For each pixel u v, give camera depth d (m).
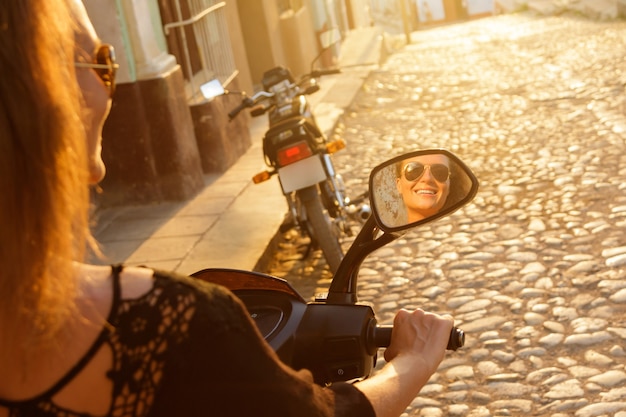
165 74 8.05
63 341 0.96
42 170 0.91
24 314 0.93
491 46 19.39
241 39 11.93
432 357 1.46
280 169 5.99
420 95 13.68
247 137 10.13
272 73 6.82
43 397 0.96
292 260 6.81
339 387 1.20
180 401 1.00
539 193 7.59
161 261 6.75
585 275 5.68
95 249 1.05
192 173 8.35
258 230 7.14
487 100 12.48
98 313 0.98
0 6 0.90
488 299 5.56
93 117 1.11
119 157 8.18
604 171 7.93
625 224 6.51
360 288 6.10
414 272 6.22
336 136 11.28
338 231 6.30
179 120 8.21
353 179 9.17
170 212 7.94
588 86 12.20
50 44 0.93
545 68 14.60
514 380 4.51
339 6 19.67
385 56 18.94
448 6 41.16
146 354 0.98
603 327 4.93
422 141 10.51
